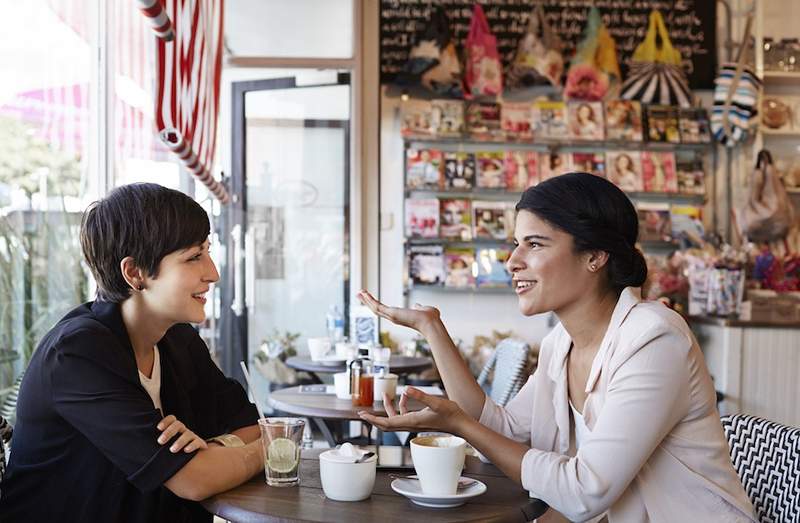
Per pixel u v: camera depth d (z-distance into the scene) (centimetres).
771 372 485
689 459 153
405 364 411
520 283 164
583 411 162
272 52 534
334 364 404
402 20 543
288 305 540
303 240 541
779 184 530
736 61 553
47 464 156
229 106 537
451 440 156
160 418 153
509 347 409
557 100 552
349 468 147
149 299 162
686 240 540
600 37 541
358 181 538
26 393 157
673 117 545
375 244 548
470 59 539
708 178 558
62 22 312
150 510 157
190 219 160
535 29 539
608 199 159
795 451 167
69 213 320
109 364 154
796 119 550
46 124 298
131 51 395
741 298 509
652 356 150
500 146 549
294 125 539
